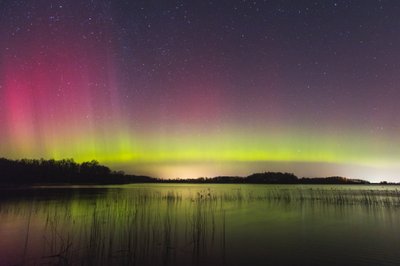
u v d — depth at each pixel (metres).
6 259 10.09
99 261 9.94
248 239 13.11
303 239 13.15
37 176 73.56
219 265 9.61
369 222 17.97
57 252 10.87
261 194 45.50
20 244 11.98
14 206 23.91
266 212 22.67
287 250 11.31
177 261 9.98
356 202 30.64
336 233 14.53
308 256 10.50
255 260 10.10
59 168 81.31
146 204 26.83
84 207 23.55
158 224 16.53
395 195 41.59
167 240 12.72
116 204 25.98
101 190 52.91
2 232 14.21
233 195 42.25
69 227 15.43
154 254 10.71
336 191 53.03
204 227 15.73
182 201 31.02
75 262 9.83
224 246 11.88
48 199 30.36
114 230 14.63
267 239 13.13
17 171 69.19
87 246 11.67
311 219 19.20
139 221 17.27
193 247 11.71
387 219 19.19
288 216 20.53
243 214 21.48
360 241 12.76
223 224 16.95
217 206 26.53
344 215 21.03
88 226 15.65
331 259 10.15
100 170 96.88
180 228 15.52
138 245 11.88
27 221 17.08
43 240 12.65
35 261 9.90
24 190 47.78
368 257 10.34
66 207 22.95
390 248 11.53
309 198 36.22
